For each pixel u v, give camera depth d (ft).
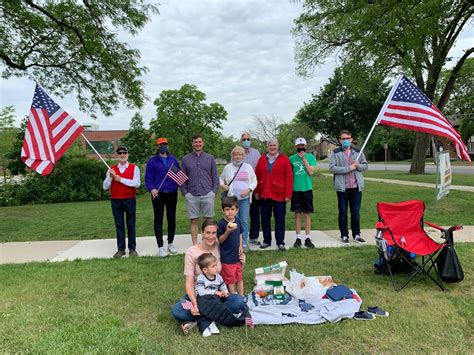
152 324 11.86
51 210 40.88
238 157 19.97
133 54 49.98
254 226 22.79
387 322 11.64
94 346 10.26
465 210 31.73
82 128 20.61
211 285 11.89
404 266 16.29
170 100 90.02
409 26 34.60
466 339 10.69
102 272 17.04
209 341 10.69
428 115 19.43
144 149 71.46
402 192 45.57
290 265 17.71
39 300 13.83
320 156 242.37
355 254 19.30
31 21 42.24
